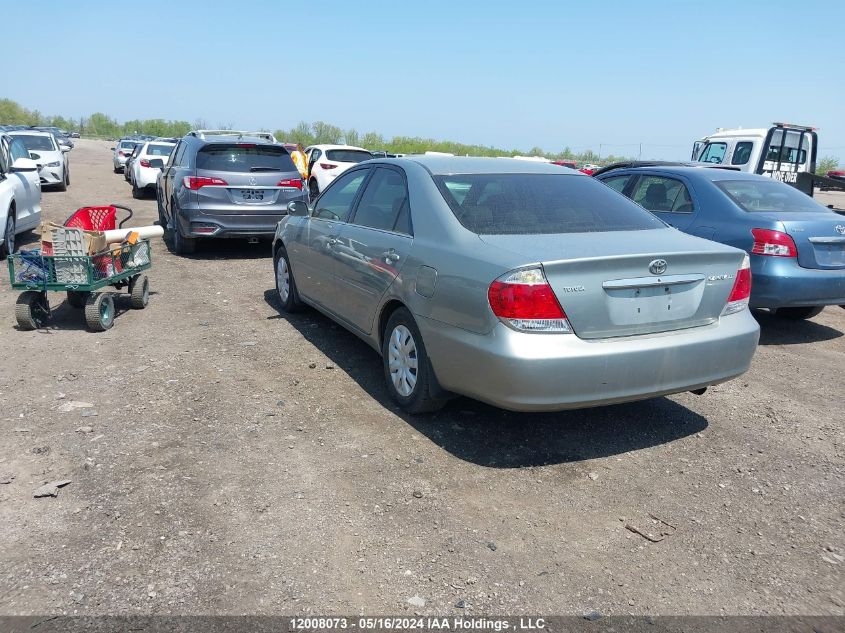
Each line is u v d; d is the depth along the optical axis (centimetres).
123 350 560
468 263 371
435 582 280
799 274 602
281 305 714
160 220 1282
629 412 461
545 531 319
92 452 380
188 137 1115
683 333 375
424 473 367
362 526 316
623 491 357
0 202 923
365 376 512
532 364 341
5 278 836
